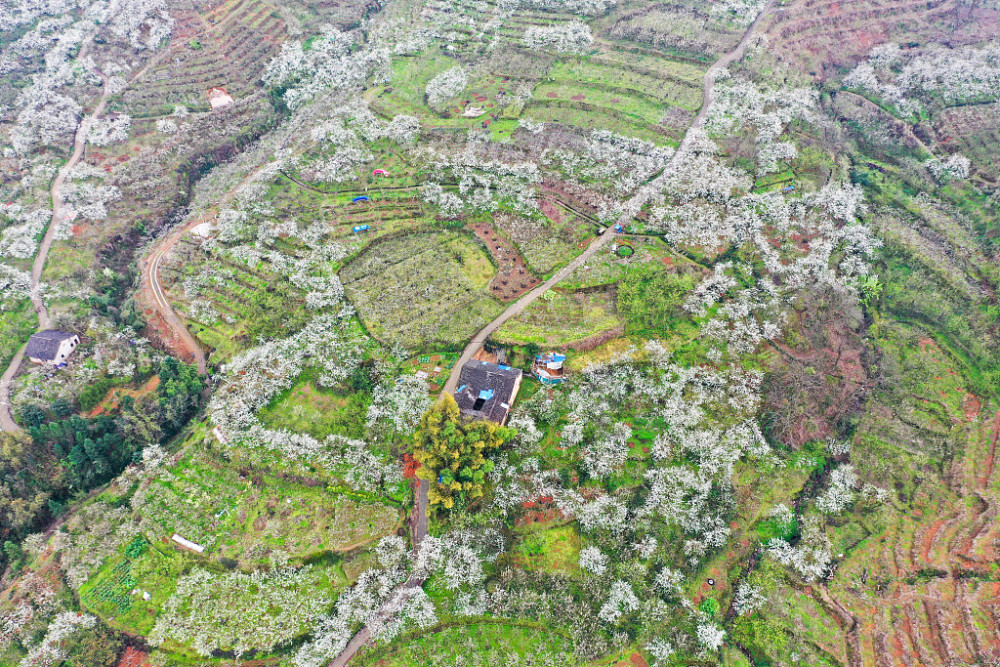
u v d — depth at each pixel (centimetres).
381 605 5750
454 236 9244
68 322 8375
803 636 5491
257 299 8462
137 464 7062
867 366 7444
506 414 6894
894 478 6462
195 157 11044
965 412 6969
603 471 6475
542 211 9381
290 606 5816
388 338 7844
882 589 5731
